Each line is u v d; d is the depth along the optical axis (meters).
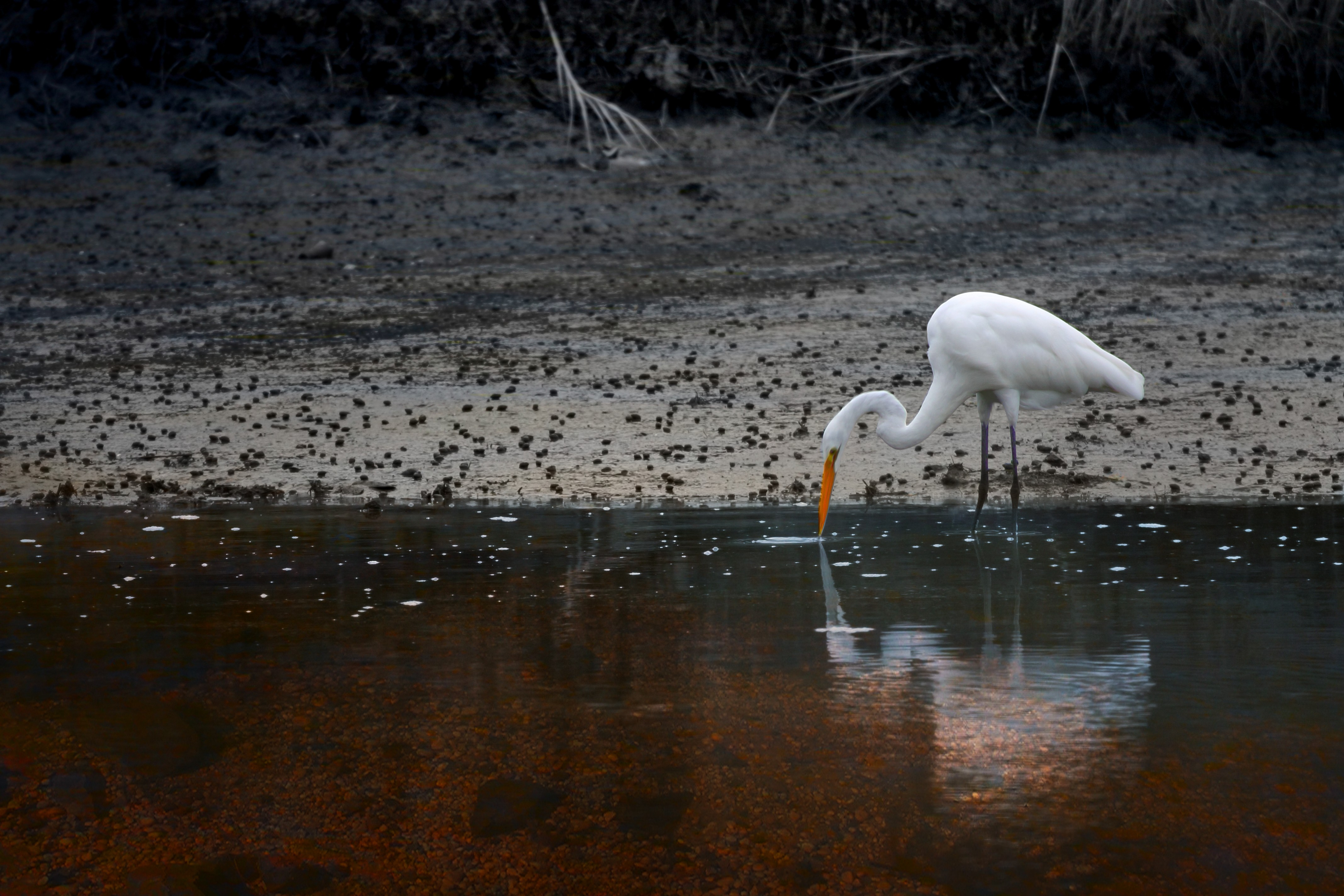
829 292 22.94
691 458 13.53
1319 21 33.22
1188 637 7.47
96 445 14.39
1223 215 28.16
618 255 25.50
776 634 7.67
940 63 32.97
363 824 5.25
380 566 9.52
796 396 16.34
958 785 5.45
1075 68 32.69
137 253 25.23
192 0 32.56
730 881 4.72
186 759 5.86
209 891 4.77
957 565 9.40
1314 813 5.13
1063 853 4.86
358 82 31.70
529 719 6.28
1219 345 18.89
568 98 31.58
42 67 31.44
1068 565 9.30
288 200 27.97
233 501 12.11
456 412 15.70
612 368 18.08
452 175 29.11
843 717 6.23
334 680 6.90
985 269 24.48
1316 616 7.83
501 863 4.89
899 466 13.29
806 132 31.48
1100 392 11.88
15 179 28.25
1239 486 12.18
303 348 19.44
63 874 4.91
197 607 8.40
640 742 5.97
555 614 8.17
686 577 9.12
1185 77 32.84
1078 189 29.48
